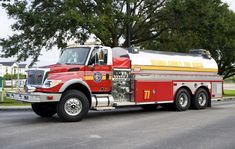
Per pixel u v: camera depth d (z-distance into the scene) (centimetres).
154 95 1578
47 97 1231
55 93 1249
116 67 1448
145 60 1572
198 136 990
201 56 1889
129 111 1720
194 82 1775
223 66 4144
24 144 873
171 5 2802
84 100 1303
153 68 1598
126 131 1071
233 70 4234
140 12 3114
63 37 2598
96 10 2539
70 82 1274
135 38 3244
